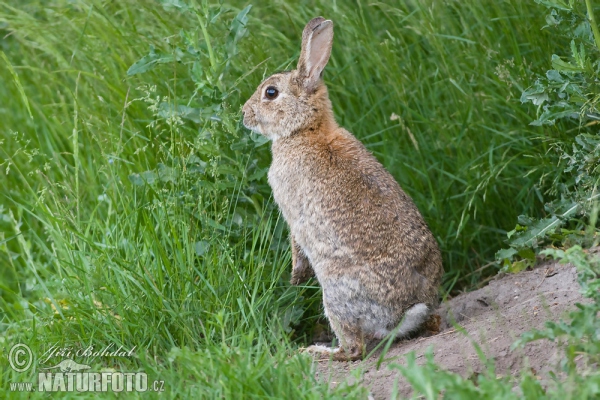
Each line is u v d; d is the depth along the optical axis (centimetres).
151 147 1178
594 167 1000
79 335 928
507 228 1177
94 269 1001
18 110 1395
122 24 1312
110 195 1119
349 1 1309
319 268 966
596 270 764
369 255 927
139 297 955
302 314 1030
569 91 979
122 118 1141
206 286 968
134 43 1262
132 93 1230
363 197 952
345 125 1209
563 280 988
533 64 1155
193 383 773
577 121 1084
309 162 997
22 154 1312
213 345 871
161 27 1264
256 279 990
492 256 1179
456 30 1238
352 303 934
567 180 1114
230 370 762
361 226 938
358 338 939
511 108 1170
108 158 1118
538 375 779
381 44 1202
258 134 1081
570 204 1035
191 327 935
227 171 1060
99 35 1273
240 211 1058
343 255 941
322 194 970
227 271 997
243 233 1052
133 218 1050
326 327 1072
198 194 1049
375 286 920
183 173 1036
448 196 1188
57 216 1109
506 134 1139
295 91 1045
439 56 1227
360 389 757
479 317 966
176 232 1024
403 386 791
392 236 930
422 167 1175
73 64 1323
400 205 955
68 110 1327
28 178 1291
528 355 812
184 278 966
